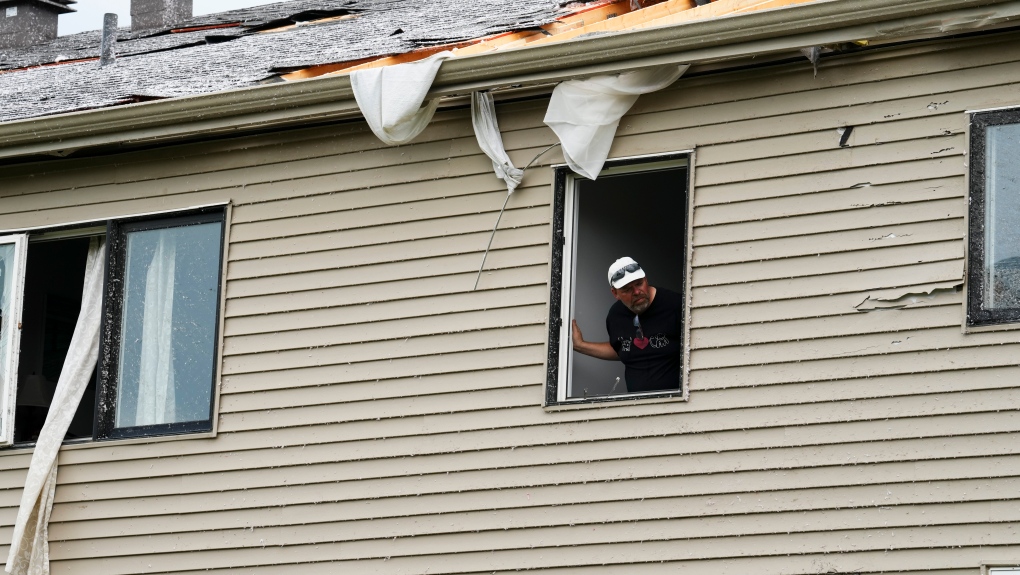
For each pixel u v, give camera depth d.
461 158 25.42
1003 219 21.80
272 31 37.75
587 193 27.22
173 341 26.95
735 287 23.03
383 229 25.72
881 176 22.55
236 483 25.70
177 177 27.48
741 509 22.28
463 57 24.28
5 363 27.66
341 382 25.39
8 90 35.03
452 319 24.84
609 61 23.59
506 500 23.80
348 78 24.97
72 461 26.92
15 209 28.55
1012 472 20.98
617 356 24.33
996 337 21.44
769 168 23.22
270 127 26.88
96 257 28.11
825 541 21.73
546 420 23.80
